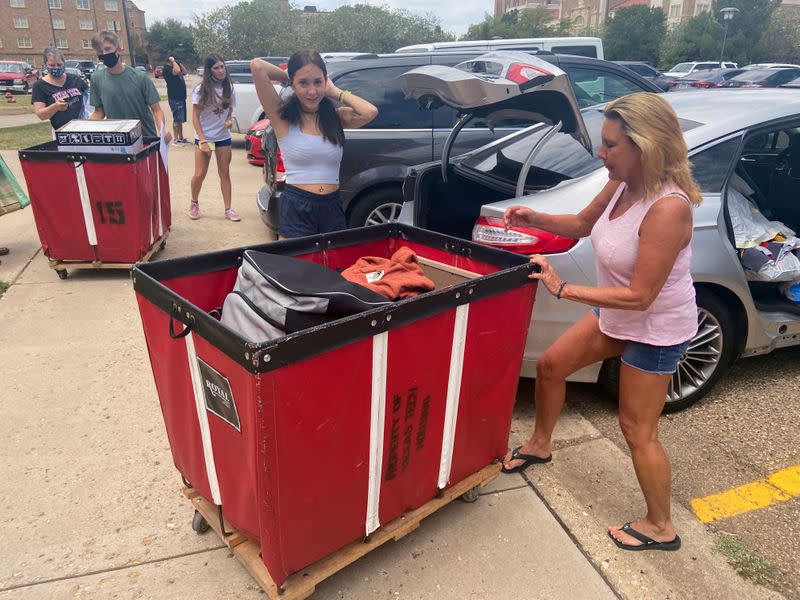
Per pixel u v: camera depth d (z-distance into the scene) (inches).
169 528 91.9
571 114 109.4
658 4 2407.7
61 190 177.6
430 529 92.7
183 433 81.0
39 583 81.7
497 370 88.3
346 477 72.8
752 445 114.8
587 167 119.8
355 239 103.0
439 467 86.6
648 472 85.5
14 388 127.9
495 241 107.8
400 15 1581.0
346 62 196.1
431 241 102.0
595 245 82.4
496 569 85.7
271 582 73.3
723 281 113.3
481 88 102.6
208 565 85.2
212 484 78.2
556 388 99.2
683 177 72.4
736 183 137.9
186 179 357.4
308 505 70.1
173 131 508.7
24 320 160.6
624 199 79.3
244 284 77.0
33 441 111.2
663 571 85.9
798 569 87.1
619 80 227.8
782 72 766.5
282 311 68.0
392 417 75.2
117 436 113.3
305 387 62.8
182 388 75.7
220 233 243.1
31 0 2930.6
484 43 328.2
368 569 85.0
